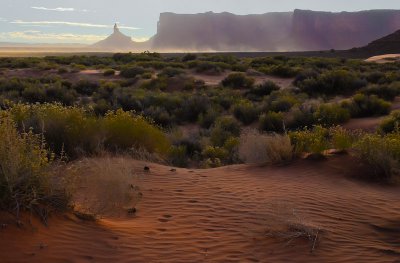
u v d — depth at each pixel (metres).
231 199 7.60
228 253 5.40
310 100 28.97
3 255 4.57
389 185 9.01
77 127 10.65
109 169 6.84
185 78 42.81
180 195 7.82
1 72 53.94
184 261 5.11
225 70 52.44
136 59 73.19
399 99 28.14
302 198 7.75
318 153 10.58
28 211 5.42
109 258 4.99
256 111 24.92
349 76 34.75
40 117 10.55
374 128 19.75
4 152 5.44
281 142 10.86
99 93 35.31
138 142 12.01
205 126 24.41
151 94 32.16
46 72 53.62
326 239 5.94
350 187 8.70
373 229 6.53
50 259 4.71
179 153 14.69
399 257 5.52
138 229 5.98
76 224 5.64
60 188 5.86
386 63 59.19
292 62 61.91
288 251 5.54
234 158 13.36
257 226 6.29
